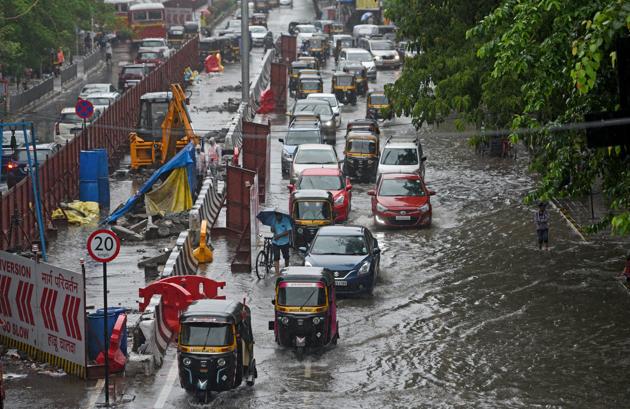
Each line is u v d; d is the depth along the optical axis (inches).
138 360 1891.0
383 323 2231.8
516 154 4375.0
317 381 1870.1
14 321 2016.5
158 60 7480.3
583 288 2454.5
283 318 2015.3
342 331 2181.3
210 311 1786.4
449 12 3467.0
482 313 2284.7
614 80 1827.0
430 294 2448.3
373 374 1908.2
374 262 2482.8
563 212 3228.3
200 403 1750.7
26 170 3678.6
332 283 2086.6
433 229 3139.8
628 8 1464.1
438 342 2094.0
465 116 3262.8
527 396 1785.2
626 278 2486.5
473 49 3223.4
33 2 6122.1
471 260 2755.9
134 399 1768.0
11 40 5876.0
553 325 2187.5
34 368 1939.0
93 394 1795.0
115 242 1748.3
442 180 3907.5
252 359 1855.3
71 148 3619.6
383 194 3238.2
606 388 1820.9
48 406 1732.3
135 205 3373.5
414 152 3821.4
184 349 1754.4
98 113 4896.7
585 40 1512.1
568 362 1959.9
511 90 3026.6
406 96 3486.7
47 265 1921.8
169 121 3998.5
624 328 2159.2
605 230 3009.4
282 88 5826.8
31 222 3031.5
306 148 3814.0
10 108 5236.2
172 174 3326.8
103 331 1897.1
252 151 3644.2
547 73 1927.9
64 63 7288.4
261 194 3590.1
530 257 2758.4
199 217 3019.2
